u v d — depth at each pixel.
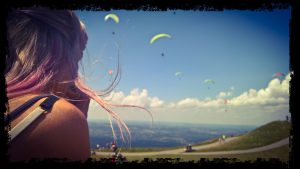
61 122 1.04
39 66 1.14
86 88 1.32
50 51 1.18
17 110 0.99
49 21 1.21
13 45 1.13
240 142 49.53
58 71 1.19
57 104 1.08
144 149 37.91
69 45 1.29
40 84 1.11
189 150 41.78
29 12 1.17
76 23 1.32
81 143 1.09
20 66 1.11
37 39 1.17
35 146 0.97
